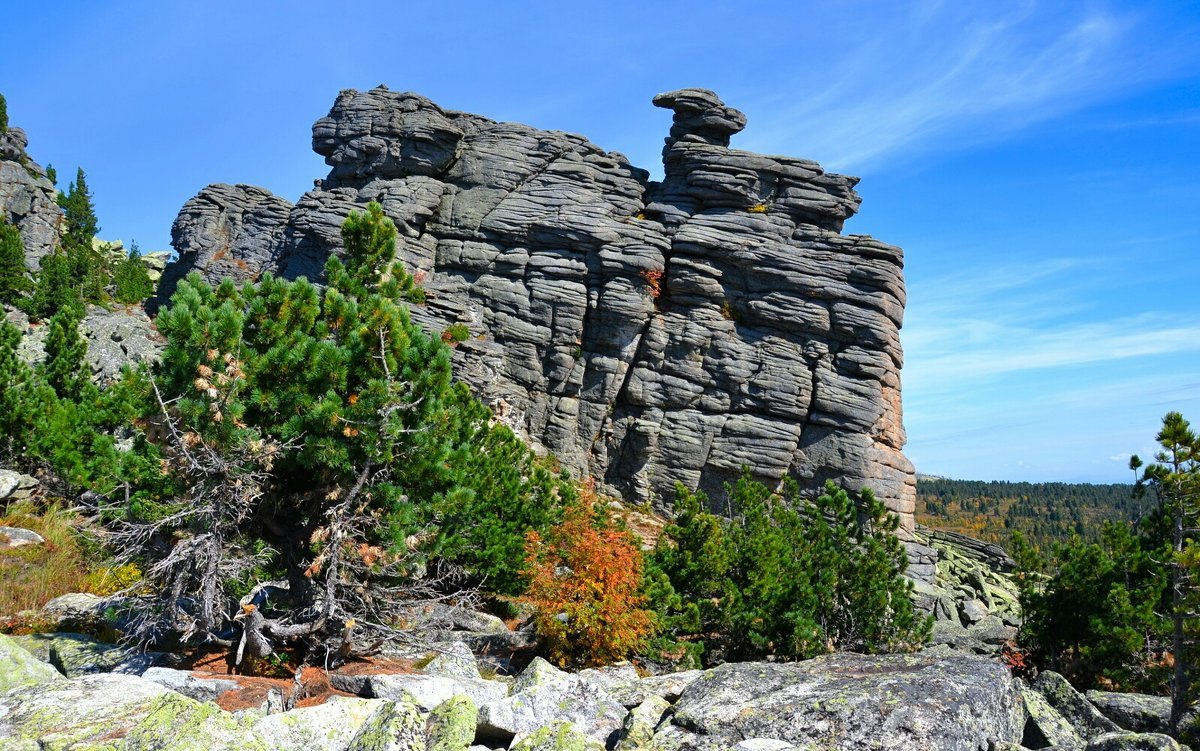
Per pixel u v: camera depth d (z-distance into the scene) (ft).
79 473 81.92
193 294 51.31
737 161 169.68
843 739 37.55
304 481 56.90
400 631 56.29
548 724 38.88
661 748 38.55
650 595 71.72
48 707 34.37
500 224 172.76
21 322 204.33
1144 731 55.01
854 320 157.38
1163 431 69.87
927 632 79.30
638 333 163.73
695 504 83.76
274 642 52.80
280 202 235.81
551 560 67.87
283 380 53.62
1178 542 69.67
